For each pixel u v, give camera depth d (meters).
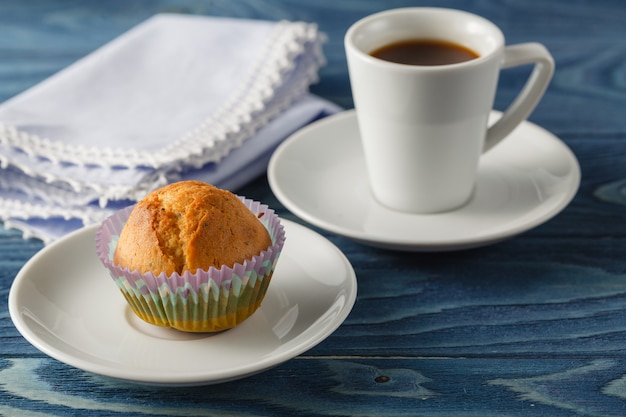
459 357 0.67
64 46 0.96
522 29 0.97
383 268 0.73
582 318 0.69
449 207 0.76
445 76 0.72
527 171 0.77
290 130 0.83
